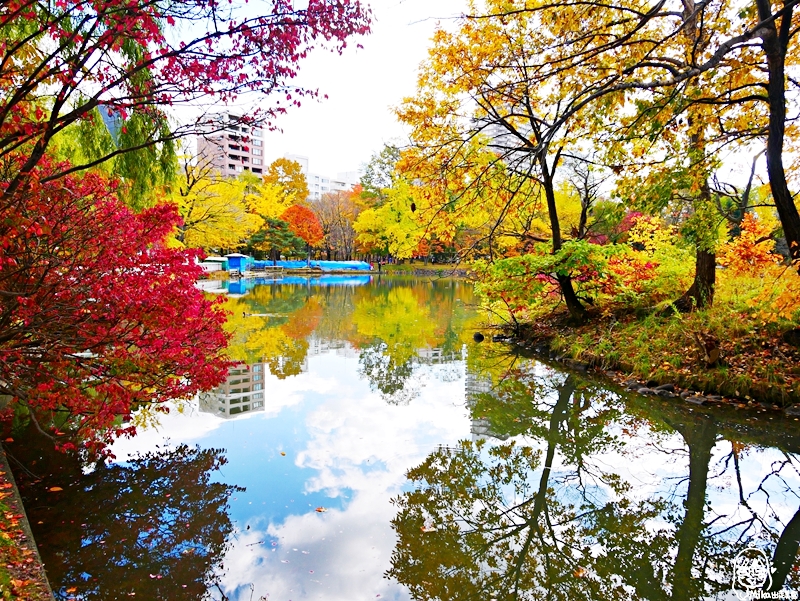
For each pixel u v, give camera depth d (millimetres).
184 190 20453
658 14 4809
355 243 47375
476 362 8797
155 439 4957
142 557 2994
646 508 3854
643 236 10500
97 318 3781
